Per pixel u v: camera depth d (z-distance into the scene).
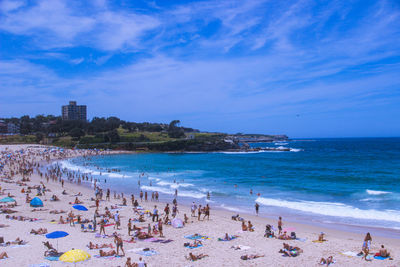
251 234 23.09
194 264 16.39
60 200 36.44
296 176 61.09
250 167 81.06
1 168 73.50
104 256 17.17
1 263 15.50
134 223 26.42
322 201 36.22
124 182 55.72
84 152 137.88
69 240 20.25
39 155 121.25
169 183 53.31
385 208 31.78
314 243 20.92
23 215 28.22
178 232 23.61
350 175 60.72
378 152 133.75
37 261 15.87
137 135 183.38
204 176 63.09
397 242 21.48
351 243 20.97
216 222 27.22
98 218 27.91
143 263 15.02
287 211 31.86
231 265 16.36
